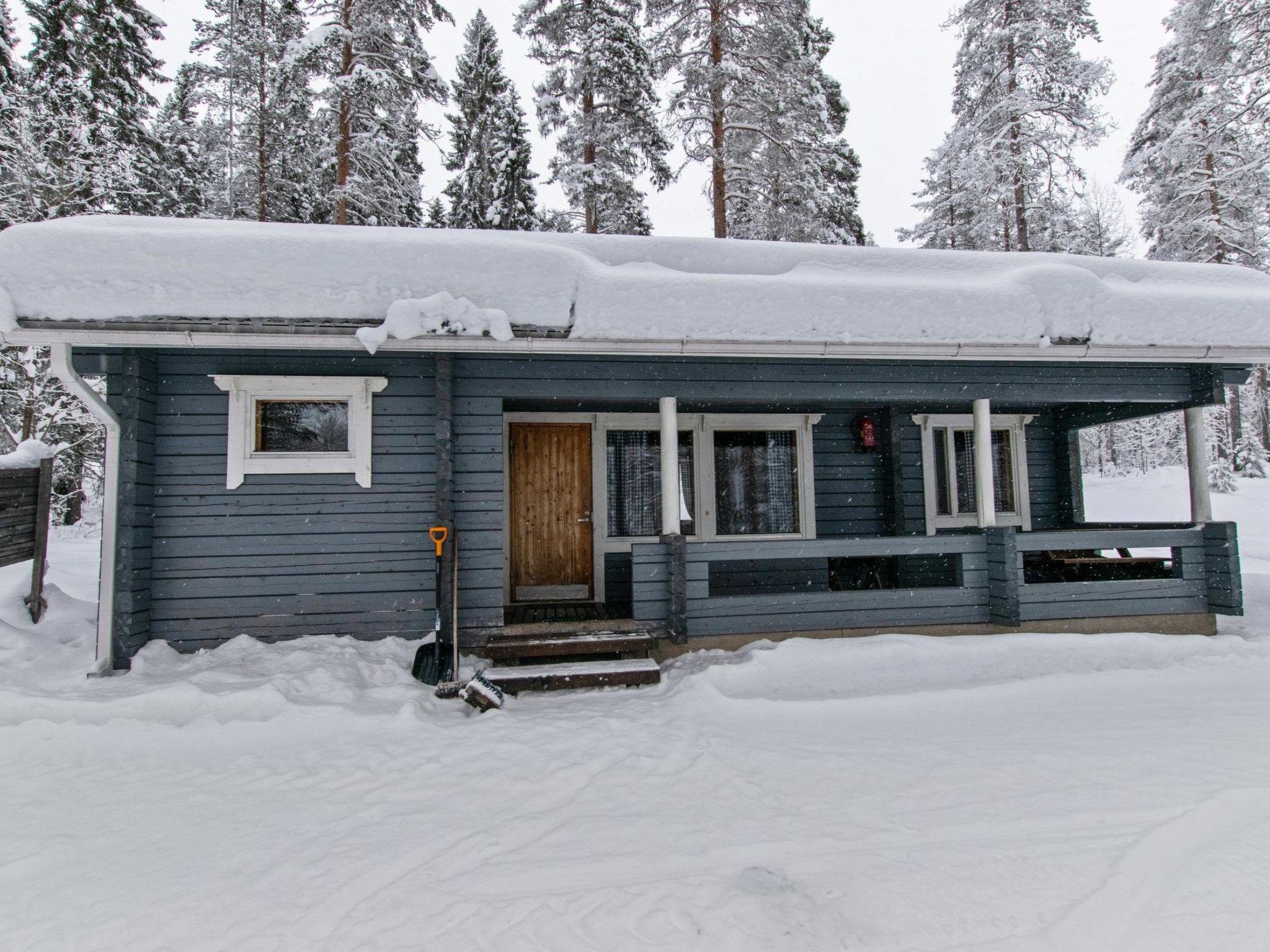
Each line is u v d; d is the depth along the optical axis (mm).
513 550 6875
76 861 2572
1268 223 17719
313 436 5363
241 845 2680
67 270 4324
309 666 4594
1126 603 6008
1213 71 16500
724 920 2152
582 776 3316
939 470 8039
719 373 5613
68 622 5719
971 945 2039
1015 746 3699
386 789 3193
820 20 18781
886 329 5336
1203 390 6250
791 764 3457
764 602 5586
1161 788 3115
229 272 4523
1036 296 5633
